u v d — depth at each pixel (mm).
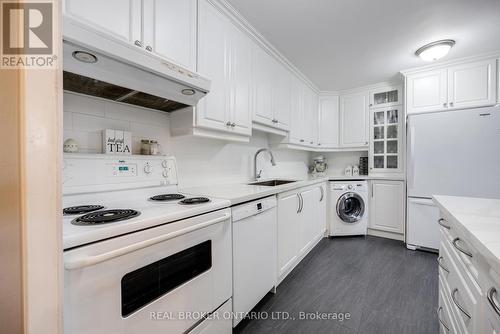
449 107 2521
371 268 2246
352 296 1768
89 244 667
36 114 442
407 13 1720
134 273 814
